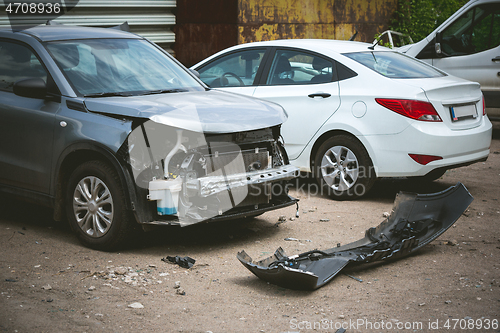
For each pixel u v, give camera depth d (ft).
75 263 14.01
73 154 15.16
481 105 20.93
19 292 12.07
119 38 18.40
